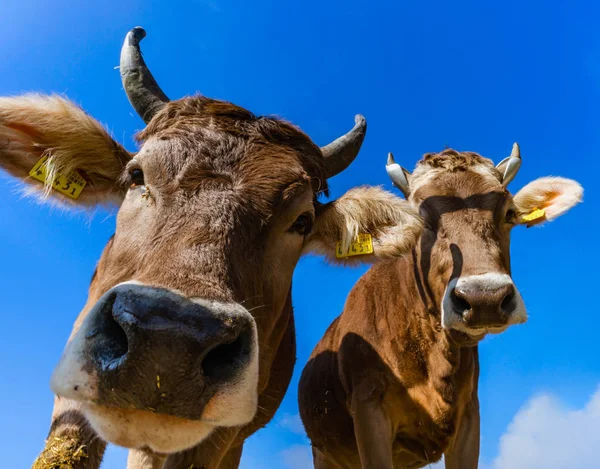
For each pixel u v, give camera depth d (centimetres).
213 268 49
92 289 75
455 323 90
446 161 109
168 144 60
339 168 87
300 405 130
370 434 99
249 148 62
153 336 42
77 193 70
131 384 42
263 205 58
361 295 114
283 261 62
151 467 75
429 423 101
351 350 107
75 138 67
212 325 44
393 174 113
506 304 89
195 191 56
